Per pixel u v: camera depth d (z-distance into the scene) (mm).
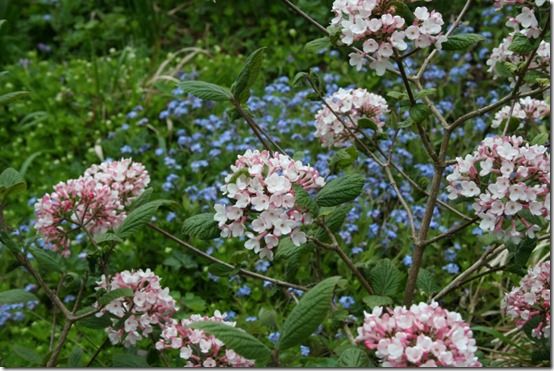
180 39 2049
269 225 884
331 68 1810
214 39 2023
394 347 785
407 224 1342
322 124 1100
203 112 1654
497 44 1714
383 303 954
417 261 1002
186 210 1376
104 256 989
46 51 1980
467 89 1663
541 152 912
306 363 1074
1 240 951
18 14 2043
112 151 1558
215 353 914
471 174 927
